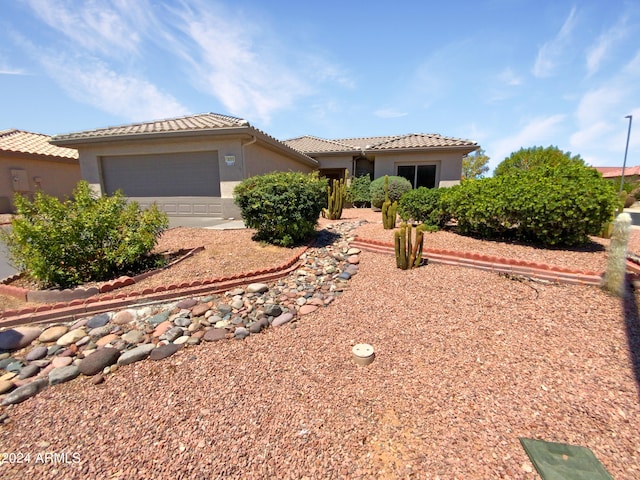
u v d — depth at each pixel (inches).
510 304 156.4
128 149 439.8
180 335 143.3
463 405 94.3
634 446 76.1
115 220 199.3
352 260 242.2
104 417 95.0
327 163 682.2
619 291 157.9
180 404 99.6
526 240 249.4
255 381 110.7
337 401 99.0
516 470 71.1
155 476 73.5
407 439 82.8
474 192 261.1
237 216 415.8
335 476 72.4
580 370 106.7
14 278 194.2
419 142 596.7
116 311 159.2
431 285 187.0
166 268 207.5
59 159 614.5
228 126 376.2
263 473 73.5
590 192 209.8
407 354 124.3
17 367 120.3
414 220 336.8
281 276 208.8
